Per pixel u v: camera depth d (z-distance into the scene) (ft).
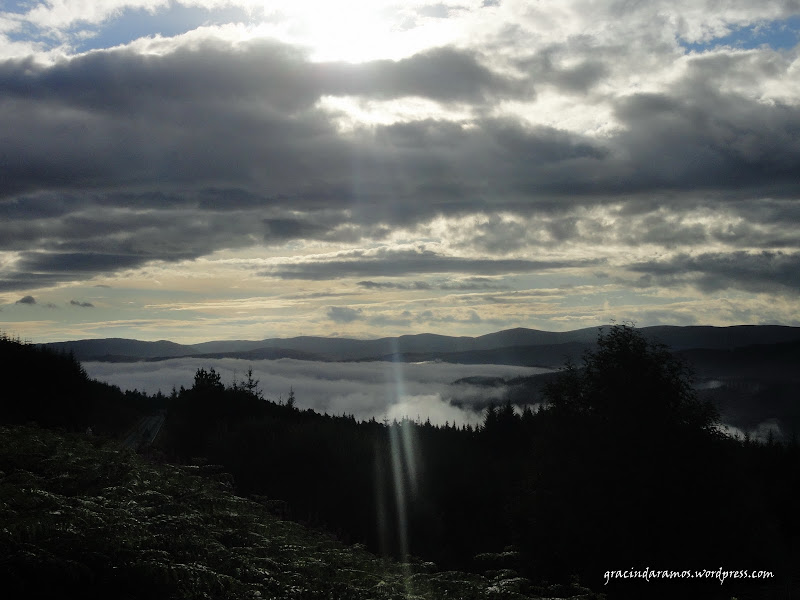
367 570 48.47
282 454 151.84
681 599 78.48
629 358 93.50
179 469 76.95
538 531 89.81
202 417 191.42
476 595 46.06
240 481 139.95
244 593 31.48
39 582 27.45
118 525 33.47
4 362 150.61
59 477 46.73
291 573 37.32
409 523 129.08
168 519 38.14
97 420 177.68
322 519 122.21
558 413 96.99
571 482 89.56
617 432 88.07
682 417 89.51
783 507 106.22
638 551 81.10
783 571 79.46
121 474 49.57
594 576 81.35
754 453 128.16
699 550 79.82
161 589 29.32
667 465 84.43
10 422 106.63
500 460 186.50
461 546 122.83
